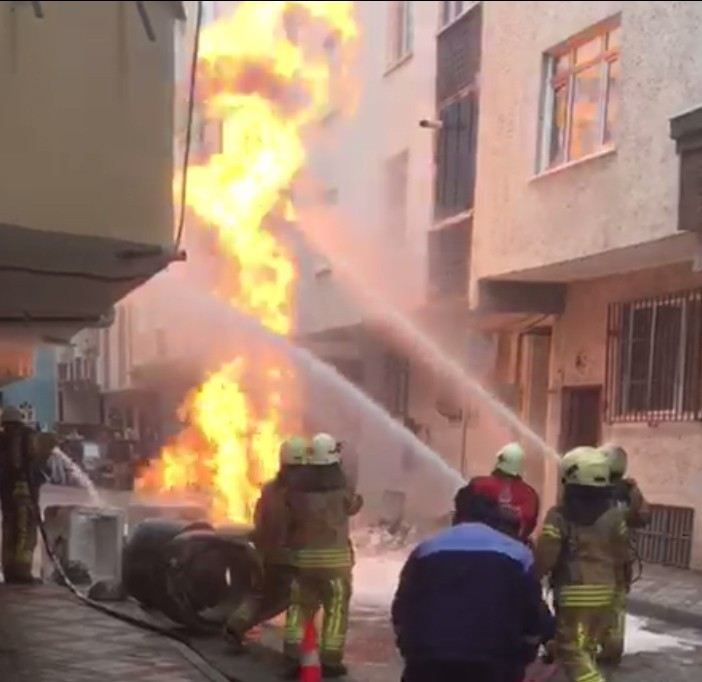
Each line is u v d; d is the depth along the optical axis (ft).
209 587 30.01
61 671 25.11
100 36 17.04
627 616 35.53
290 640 25.58
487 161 53.88
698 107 38.32
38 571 41.14
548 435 55.52
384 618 33.86
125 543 33.40
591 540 22.67
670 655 29.35
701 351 44.55
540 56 50.65
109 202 17.13
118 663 26.03
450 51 59.98
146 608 32.40
